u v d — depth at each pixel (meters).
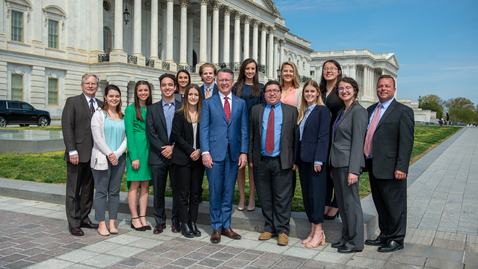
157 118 6.54
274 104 6.13
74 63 35.34
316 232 5.88
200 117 6.32
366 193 9.16
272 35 57.22
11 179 9.41
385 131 5.63
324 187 5.81
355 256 5.43
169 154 6.43
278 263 5.12
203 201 7.62
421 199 8.92
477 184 10.72
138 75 37.44
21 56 31.52
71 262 5.04
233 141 6.18
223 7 46.78
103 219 6.33
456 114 149.12
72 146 6.20
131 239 6.09
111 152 6.22
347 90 5.67
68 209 6.25
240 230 6.68
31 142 14.70
